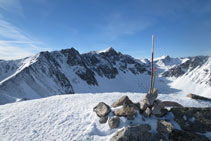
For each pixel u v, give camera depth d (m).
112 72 199.00
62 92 79.44
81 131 8.72
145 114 9.07
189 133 7.88
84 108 11.99
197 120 8.89
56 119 10.40
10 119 10.74
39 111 12.04
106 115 9.39
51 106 13.05
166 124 8.23
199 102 15.58
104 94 17.38
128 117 8.74
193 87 176.50
